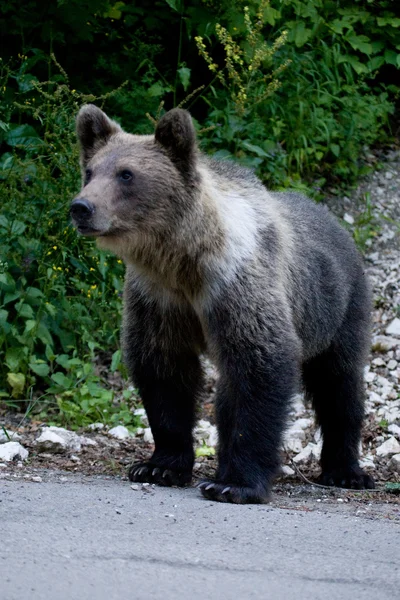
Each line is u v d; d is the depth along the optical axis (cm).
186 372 1096
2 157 1650
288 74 2055
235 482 997
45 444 1198
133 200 985
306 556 732
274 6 2047
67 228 1503
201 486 988
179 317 1065
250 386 1011
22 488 934
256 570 683
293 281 1106
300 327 1131
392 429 1399
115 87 1925
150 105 1861
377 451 1332
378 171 2116
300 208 1227
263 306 1011
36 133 1667
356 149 2084
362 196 2045
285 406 1021
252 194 1079
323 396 1255
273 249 1050
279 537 789
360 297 1266
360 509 1004
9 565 656
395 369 1620
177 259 1008
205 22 1934
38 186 1512
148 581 640
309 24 2147
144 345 1084
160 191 988
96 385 1448
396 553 754
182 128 988
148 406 1098
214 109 1945
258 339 1006
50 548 704
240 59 1909
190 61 2077
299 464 1305
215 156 1811
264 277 1020
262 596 623
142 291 1070
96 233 977
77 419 1379
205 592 625
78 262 1534
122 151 1006
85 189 980
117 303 1590
